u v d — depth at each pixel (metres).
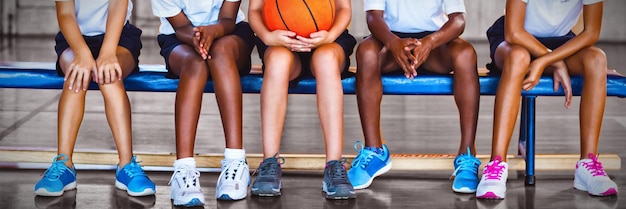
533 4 3.08
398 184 3.04
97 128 4.33
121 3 2.88
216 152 3.73
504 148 2.88
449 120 4.82
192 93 2.76
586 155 2.95
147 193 2.82
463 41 3.01
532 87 2.94
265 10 2.89
